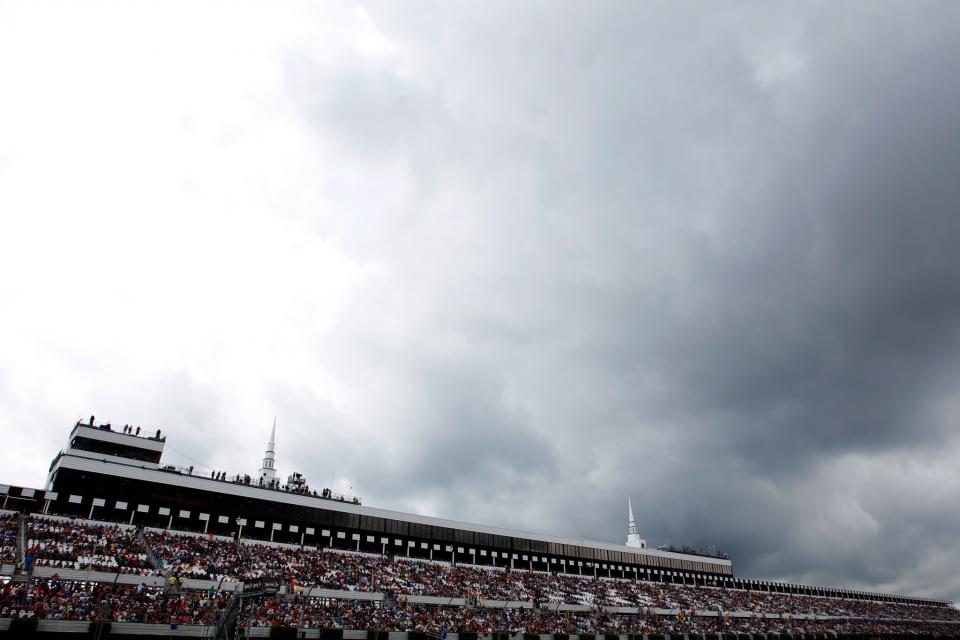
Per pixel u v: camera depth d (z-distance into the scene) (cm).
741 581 18212
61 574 6894
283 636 7181
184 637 6562
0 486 8050
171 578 7569
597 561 14762
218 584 7825
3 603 6019
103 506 8569
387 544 11256
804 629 15275
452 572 11256
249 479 10788
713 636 11662
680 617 13275
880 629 17475
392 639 7894
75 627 6028
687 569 16812
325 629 7488
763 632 13588
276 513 10081
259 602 7850
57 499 8275
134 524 8638
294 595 8350
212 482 9588
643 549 15975
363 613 8438
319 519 10538
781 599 18062
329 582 9000
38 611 6062
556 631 10119
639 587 14625
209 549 8612
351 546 10769
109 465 8794
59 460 8650
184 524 9150
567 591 12388
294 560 9262
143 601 6875
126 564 7494
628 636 10425
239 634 6775
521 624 9994
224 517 9556
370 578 9638
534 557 13562
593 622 11181
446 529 12238
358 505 11100
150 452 9456
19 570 6650
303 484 11800
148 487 9006
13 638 5741
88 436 9031
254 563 8669
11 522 7588
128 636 6266
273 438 15688
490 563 12719
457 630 8912
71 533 7694
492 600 10538
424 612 9225
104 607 6494
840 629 16375
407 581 10062
